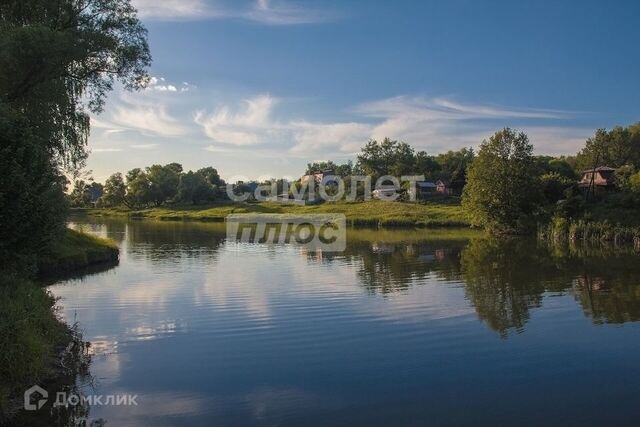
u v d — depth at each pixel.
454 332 15.09
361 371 11.80
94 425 9.11
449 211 81.25
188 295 21.00
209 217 92.06
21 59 21.02
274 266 30.19
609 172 81.31
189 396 10.39
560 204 56.47
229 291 21.88
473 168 59.03
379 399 10.22
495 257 34.22
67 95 24.72
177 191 123.44
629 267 28.50
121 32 25.48
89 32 23.78
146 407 9.88
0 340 10.79
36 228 14.00
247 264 31.22
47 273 27.33
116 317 17.16
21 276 15.90
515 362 12.41
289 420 9.30
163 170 131.00
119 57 25.27
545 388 10.76
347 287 22.75
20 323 11.52
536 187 58.19
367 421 9.25
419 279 24.94
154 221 88.81
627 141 112.75
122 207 128.62
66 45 21.86
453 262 31.70
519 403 10.02
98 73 25.92
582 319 16.56
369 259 33.50
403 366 12.14
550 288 22.19
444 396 10.36
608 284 23.08
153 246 43.38
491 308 18.22
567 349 13.41
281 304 19.11
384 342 14.09
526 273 26.67
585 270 27.53
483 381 11.16
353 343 14.01
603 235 45.72
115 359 12.75
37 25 22.03
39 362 11.20
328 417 9.42
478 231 61.47
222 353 13.19
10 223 12.95
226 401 10.16
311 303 19.25
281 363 12.40
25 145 13.63
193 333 15.12
